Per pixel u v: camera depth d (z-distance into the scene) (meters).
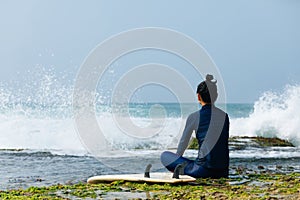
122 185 6.75
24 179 7.50
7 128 16.11
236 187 6.43
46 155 10.64
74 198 5.79
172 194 5.96
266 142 14.46
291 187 6.53
